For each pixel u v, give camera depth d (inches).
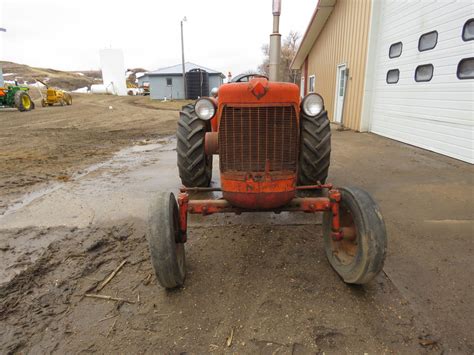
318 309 80.0
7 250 110.4
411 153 245.3
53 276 95.7
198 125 143.9
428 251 106.3
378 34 322.3
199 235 119.2
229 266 99.5
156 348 69.9
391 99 304.7
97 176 198.7
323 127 141.9
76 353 68.9
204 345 70.3
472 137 207.9
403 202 147.7
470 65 206.1
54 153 272.7
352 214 84.7
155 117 597.0
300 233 119.4
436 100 239.8
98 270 98.8
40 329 75.4
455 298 83.5
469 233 117.7
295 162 92.4
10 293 87.9
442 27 229.0
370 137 320.8
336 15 429.7
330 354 67.2
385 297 84.0
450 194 156.1
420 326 74.3
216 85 1295.5
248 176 90.2
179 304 83.3
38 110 710.5
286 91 87.5
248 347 69.5
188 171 145.0
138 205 148.6
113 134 389.7
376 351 67.8
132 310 81.5
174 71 1266.0
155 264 78.9
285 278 92.7
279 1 141.3
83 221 132.6
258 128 88.3
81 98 1224.8
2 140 338.3
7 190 171.8
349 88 384.8
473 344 69.2
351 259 88.8
